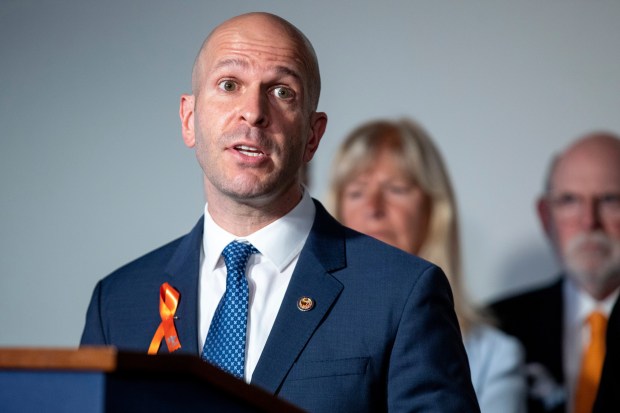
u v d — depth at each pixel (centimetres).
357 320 514
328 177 915
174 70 955
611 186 864
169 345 524
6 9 994
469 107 899
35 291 948
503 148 888
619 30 882
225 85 525
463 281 877
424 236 888
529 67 892
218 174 520
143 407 319
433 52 912
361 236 559
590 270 855
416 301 515
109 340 547
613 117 876
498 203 883
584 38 887
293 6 943
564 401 847
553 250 869
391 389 502
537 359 857
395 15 923
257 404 346
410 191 891
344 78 927
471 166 892
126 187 945
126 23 970
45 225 955
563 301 859
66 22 983
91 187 953
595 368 845
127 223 941
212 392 340
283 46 532
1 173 968
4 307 949
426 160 895
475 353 860
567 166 873
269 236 539
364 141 905
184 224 933
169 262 561
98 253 943
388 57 921
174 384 329
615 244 856
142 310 548
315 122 568
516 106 891
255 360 511
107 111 962
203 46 547
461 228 885
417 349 505
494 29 902
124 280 567
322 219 563
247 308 523
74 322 940
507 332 863
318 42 935
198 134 532
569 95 883
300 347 506
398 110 915
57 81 976
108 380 312
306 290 524
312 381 498
